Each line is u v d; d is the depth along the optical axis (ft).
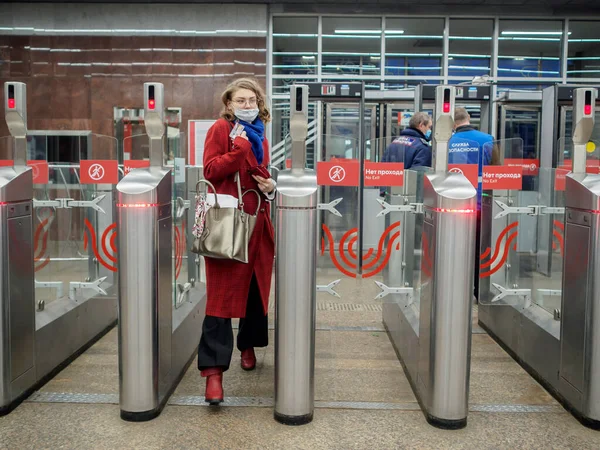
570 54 29.12
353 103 23.91
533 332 10.73
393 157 14.62
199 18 27.68
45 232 11.82
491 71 29.12
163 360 8.96
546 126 21.75
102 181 13.47
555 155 21.36
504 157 14.48
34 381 9.74
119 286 8.43
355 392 9.85
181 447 7.75
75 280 12.66
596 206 8.41
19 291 9.20
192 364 11.14
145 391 8.52
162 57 27.86
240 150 8.54
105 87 27.94
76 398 9.43
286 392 8.44
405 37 28.94
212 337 8.79
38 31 27.68
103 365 11.19
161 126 9.03
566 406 9.20
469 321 8.38
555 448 7.86
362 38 28.89
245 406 9.11
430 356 8.52
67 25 27.71
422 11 28.25
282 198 8.25
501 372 11.02
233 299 8.77
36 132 27.78
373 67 29.09
